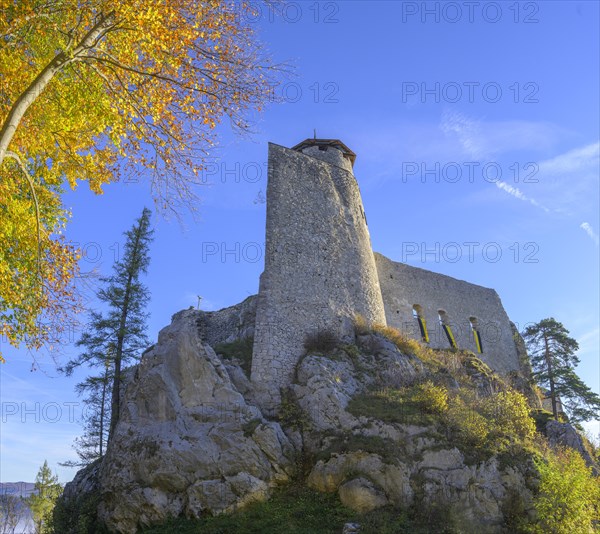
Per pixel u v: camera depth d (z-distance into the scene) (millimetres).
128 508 19703
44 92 11039
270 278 26109
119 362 28172
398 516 17500
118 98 10906
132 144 11359
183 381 22188
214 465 19891
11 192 11211
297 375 23828
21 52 10859
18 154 10789
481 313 41094
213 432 20688
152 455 20312
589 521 18844
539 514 18438
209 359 22750
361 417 21016
